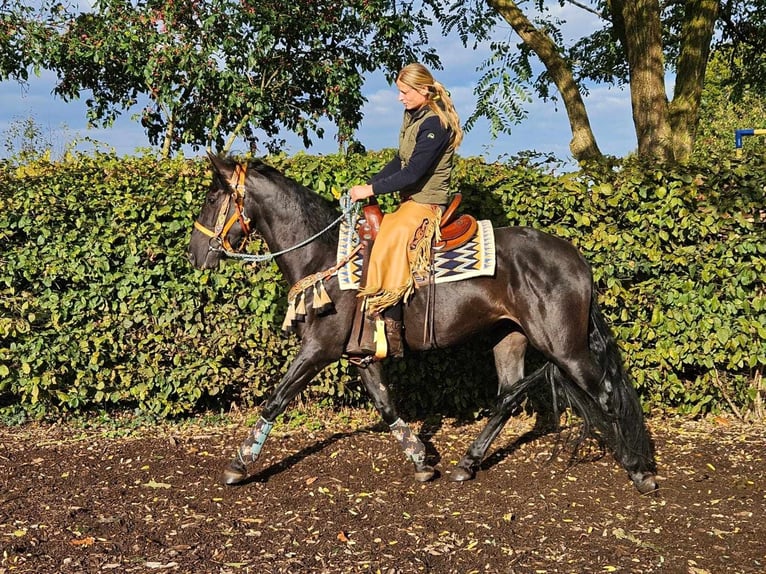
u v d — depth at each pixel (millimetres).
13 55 8766
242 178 4250
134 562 3357
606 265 5520
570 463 4816
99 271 5660
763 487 4391
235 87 8805
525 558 3404
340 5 9172
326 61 9297
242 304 5672
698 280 5602
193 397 5797
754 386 5840
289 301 4184
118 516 3914
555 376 4199
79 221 5578
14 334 5570
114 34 8562
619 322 5738
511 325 4500
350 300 4148
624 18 9180
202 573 3246
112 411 6129
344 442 5316
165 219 5684
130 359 5828
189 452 5129
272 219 4281
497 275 4090
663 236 5480
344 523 3830
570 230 5547
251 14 8500
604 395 4117
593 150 9859
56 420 5930
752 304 5531
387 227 4094
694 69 9344
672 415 5922
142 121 9602
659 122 8969
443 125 4000
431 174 4117
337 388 5879
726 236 5594
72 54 8680
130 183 5637
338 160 5656
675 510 4012
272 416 4332
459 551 3479
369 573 3258
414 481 4523
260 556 3424
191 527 3766
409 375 5820
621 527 3773
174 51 8500
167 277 5750
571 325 4020
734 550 3496
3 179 5715
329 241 4316
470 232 4160
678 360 5645
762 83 12383
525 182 5590
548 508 4039
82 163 5824
